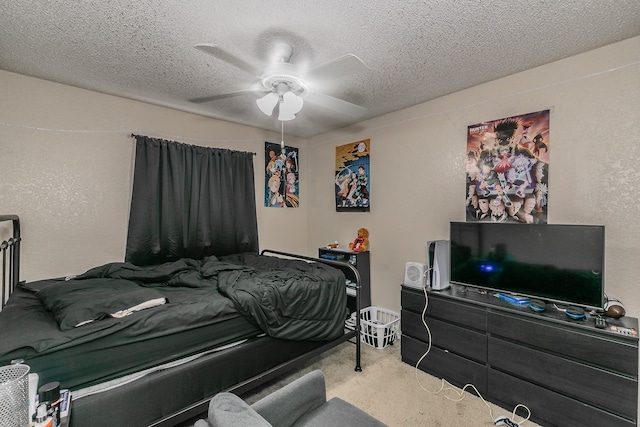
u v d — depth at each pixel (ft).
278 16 5.19
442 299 7.57
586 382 5.43
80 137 8.21
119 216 8.80
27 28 5.50
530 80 7.23
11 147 7.29
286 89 6.38
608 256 6.21
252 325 6.29
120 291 5.84
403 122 9.96
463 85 8.16
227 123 11.26
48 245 7.75
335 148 12.49
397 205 10.19
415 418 6.14
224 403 3.38
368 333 9.61
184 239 9.71
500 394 6.52
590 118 6.41
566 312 5.95
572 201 6.65
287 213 13.21
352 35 5.76
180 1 4.79
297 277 7.47
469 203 8.36
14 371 3.28
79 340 4.31
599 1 4.81
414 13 5.11
